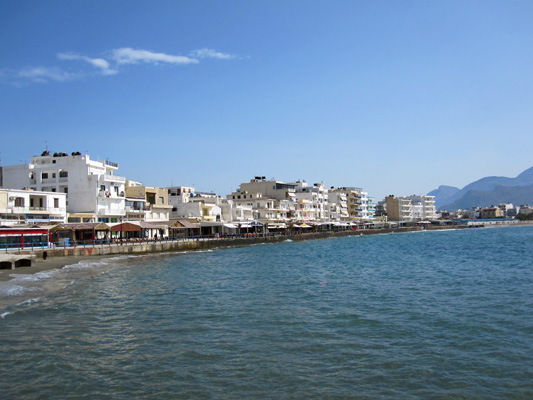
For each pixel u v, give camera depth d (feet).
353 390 57.16
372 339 78.48
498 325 87.51
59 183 296.71
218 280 151.53
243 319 92.89
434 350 72.49
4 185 304.91
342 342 76.64
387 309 102.99
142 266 198.29
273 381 59.67
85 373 61.72
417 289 131.95
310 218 563.89
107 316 94.48
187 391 56.39
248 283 144.97
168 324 88.28
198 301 112.47
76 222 271.49
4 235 202.69
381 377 61.31
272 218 484.74
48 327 84.12
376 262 220.23
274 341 77.05
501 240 400.88
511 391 57.11
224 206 427.74
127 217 313.53
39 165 303.27
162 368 63.82
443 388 57.98
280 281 149.79
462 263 208.74
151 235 322.55
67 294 119.65
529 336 79.87
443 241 409.90
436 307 104.88
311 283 145.28
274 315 96.68
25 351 70.08
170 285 139.13
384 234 616.80
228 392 56.24
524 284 137.90
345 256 258.37
